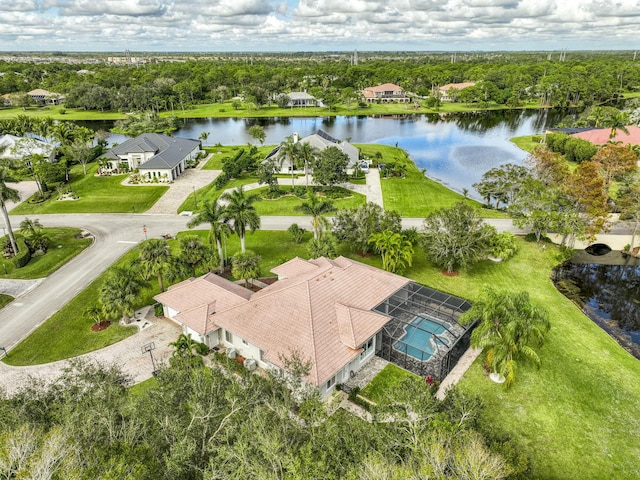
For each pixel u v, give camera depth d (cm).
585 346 4269
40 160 9456
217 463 2066
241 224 5469
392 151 12450
